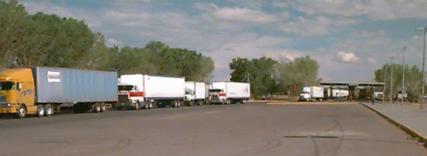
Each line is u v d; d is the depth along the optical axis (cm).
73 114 4744
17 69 4281
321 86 12581
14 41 6091
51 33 6681
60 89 4659
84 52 7225
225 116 4194
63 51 6756
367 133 2480
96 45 7681
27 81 4288
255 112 5050
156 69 11281
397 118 3678
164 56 12375
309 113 4831
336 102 10250
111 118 3903
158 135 2312
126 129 2702
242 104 8806
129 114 4675
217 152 1658
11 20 5906
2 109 4100
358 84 13688
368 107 6650
